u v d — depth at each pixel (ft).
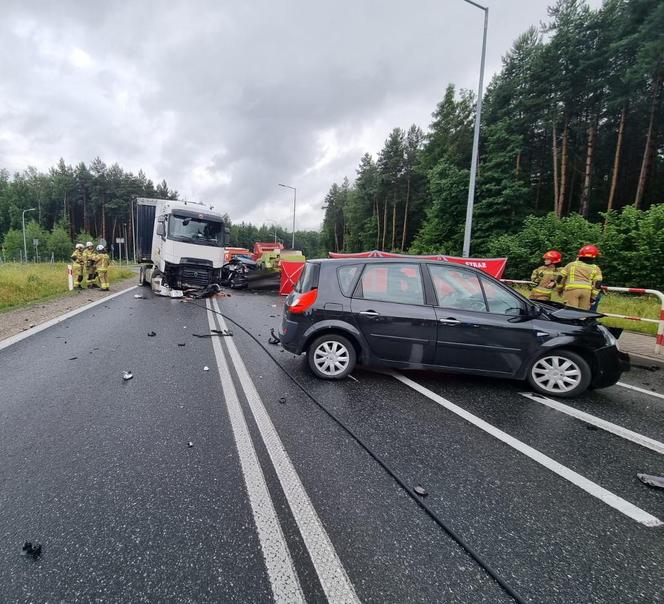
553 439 10.62
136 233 48.16
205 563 5.90
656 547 6.61
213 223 40.73
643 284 46.83
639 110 75.72
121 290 43.19
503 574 5.90
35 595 5.24
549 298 23.97
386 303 14.82
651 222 46.14
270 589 5.48
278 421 11.16
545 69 81.51
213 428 10.52
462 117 109.19
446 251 93.61
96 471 8.25
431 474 8.64
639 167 89.40
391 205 155.84
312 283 15.53
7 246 193.98
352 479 8.33
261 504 7.34
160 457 8.91
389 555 6.22
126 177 225.97
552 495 8.02
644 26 62.59
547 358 14.11
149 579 5.57
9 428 10.11
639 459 9.66
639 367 18.80
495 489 8.16
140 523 6.72
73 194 224.94
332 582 5.65
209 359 17.42
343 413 11.92
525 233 66.13
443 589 5.60
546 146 99.19
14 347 17.94
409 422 11.42
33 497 7.33
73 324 23.57
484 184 86.74
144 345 19.35
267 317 29.86
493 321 14.05
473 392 14.23
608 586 5.75
